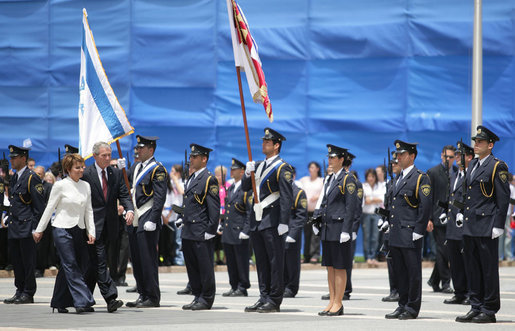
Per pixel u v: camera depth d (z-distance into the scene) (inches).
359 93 2915.8
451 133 2856.8
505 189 1239.5
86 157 1517.0
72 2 3070.9
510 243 2679.6
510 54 2839.6
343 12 2930.6
